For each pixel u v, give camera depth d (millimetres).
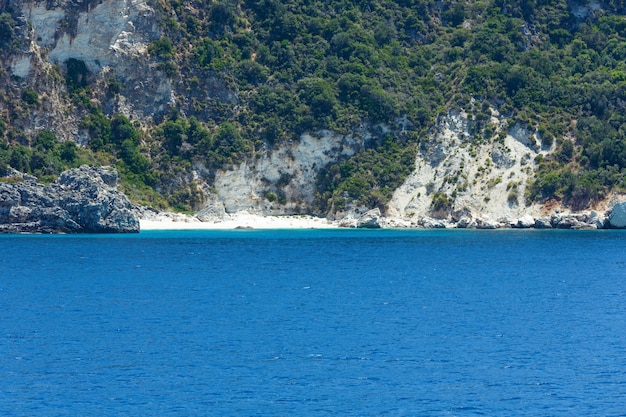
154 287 164625
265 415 94188
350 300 153000
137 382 103438
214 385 102562
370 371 107812
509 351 116750
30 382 103312
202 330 127188
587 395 99875
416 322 134125
